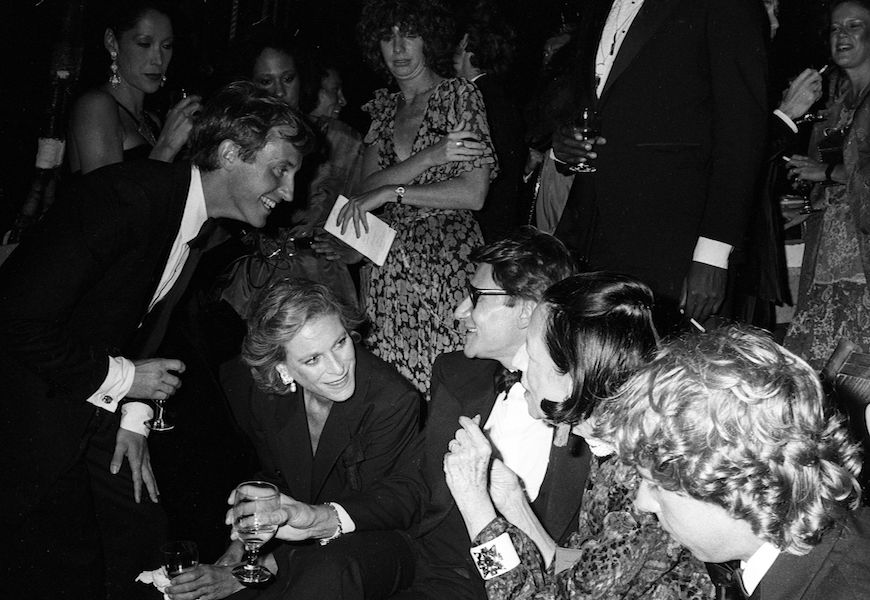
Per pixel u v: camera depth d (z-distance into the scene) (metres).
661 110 3.07
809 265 3.89
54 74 4.79
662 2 3.06
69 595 2.80
